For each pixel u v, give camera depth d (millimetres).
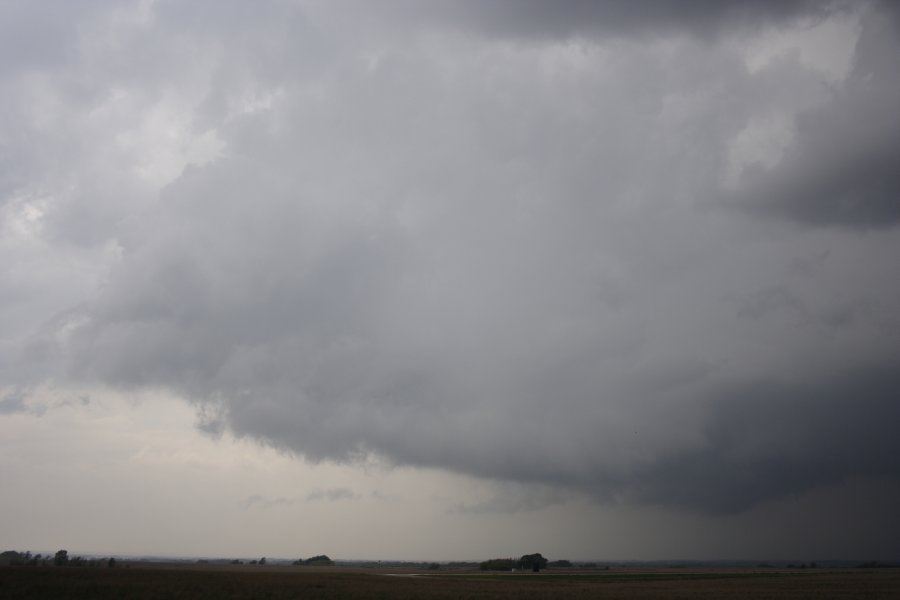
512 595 81875
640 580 138875
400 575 147625
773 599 78000
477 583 114000
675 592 92875
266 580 94875
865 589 98000
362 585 92500
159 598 63875
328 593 75000
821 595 84750
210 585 79250
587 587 105562
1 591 61406
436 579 128875
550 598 77625
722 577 155750
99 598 61719
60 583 69250
